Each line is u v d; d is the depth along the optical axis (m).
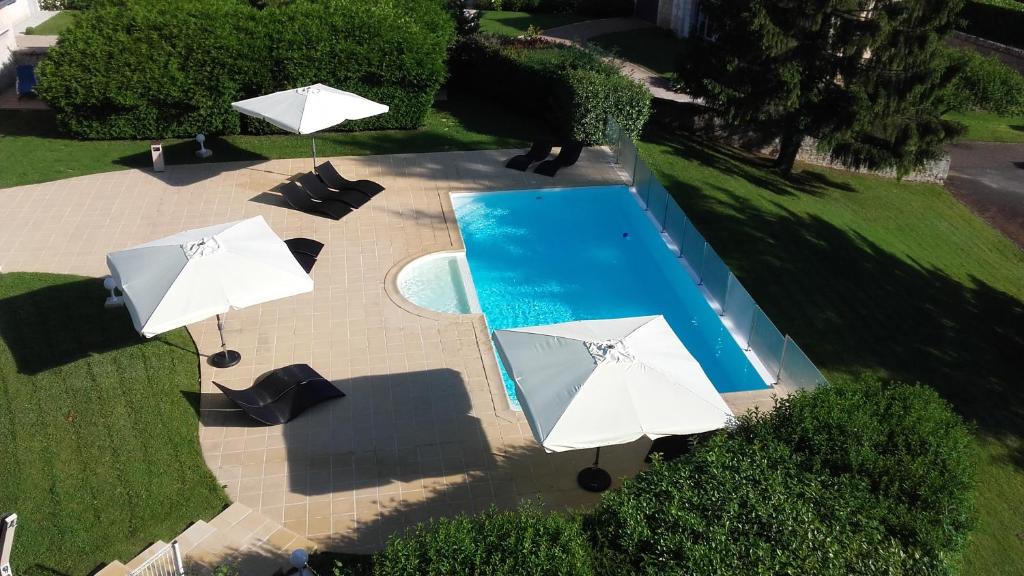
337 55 22.92
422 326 15.20
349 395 13.30
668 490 9.01
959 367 17.59
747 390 14.73
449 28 26.89
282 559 10.11
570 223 20.80
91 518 10.72
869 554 8.41
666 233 19.89
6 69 27.20
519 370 10.91
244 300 12.37
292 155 22.38
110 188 19.91
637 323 11.88
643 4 43.72
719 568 7.93
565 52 26.72
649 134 27.94
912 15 23.17
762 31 23.34
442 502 11.30
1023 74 36.44
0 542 8.65
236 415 12.77
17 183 19.92
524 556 7.98
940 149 25.50
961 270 22.11
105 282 14.84
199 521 10.68
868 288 20.16
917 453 9.98
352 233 18.38
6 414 12.40
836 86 24.89
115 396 12.94
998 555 12.80
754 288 19.31
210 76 22.28
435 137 24.39
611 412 10.12
